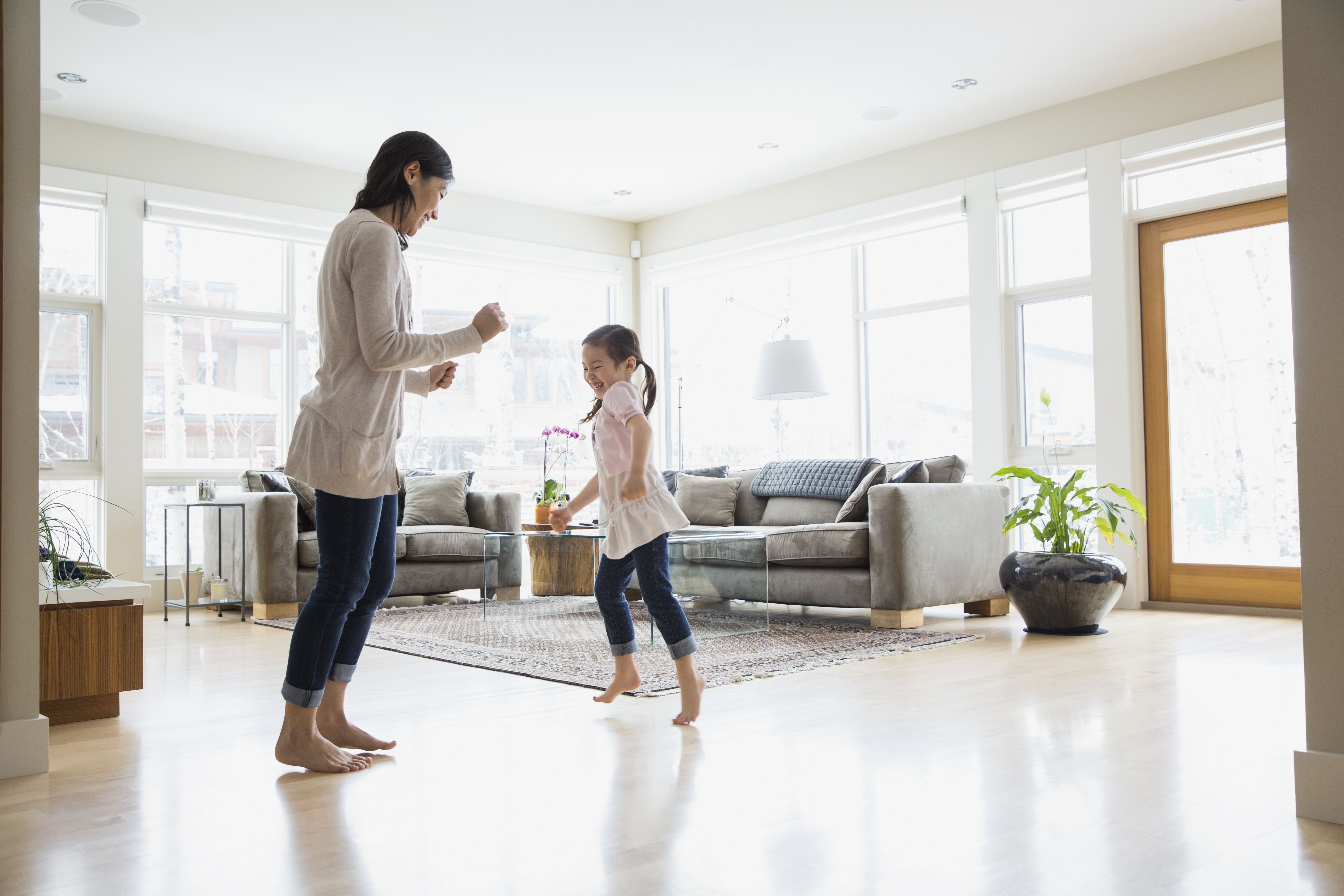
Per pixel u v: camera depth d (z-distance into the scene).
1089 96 5.46
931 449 6.23
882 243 6.50
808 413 6.91
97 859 1.53
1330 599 1.67
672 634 2.46
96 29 4.48
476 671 3.30
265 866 1.49
